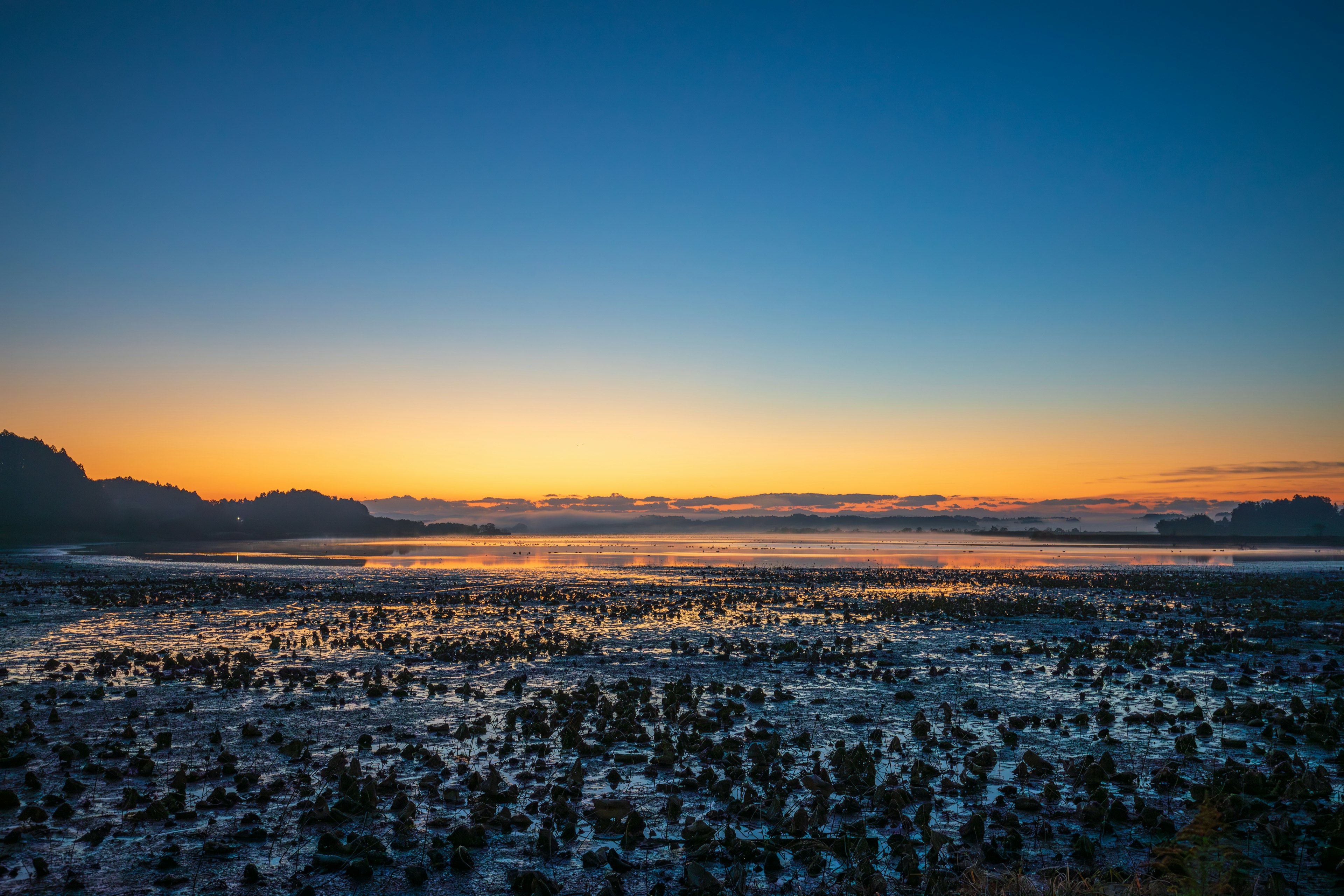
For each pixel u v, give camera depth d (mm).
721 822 10961
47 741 14398
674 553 122188
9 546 120500
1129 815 11219
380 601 41406
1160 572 70750
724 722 16281
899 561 94125
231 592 44625
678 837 10477
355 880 9102
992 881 8977
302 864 9469
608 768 13281
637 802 11758
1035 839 10469
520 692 19078
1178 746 14609
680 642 27719
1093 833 10656
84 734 15008
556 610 38094
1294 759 13609
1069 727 16219
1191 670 23031
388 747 14328
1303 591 50250
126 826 10477
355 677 20781
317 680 20203
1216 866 9008
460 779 12578
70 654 23922
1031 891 8570
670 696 18453
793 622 33875
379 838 10266
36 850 9711
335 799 11523
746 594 47438
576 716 15961
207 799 11383
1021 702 18578
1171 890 8461
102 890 8727
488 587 51594
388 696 18500
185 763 13195
